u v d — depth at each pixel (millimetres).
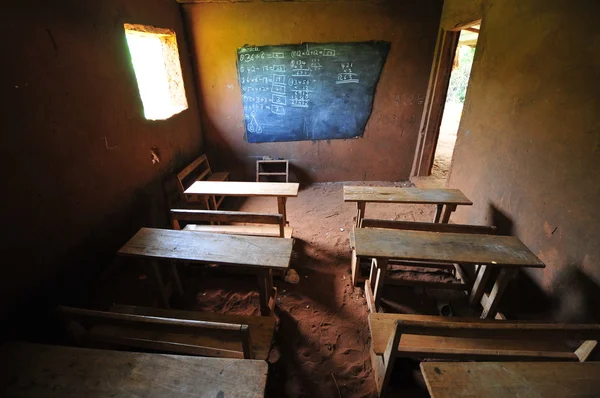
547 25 2092
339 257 3062
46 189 1912
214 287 2619
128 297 2438
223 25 3855
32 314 1841
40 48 1846
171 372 1203
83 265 2262
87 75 2242
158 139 3277
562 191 1974
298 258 3047
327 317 2320
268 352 1660
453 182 3604
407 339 1703
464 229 2357
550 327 1283
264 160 4711
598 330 1280
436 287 2400
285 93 4281
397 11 3842
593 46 1737
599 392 1123
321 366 1936
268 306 2148
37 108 1833
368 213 4047
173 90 3877
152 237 2143
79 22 2158
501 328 1280
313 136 4617
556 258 2033
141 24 2934
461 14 3344
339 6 3799
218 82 4199
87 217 2277
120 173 2656
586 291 1808
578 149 1848
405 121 4516
